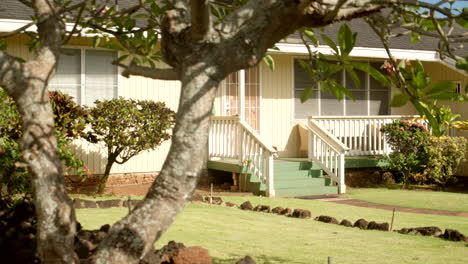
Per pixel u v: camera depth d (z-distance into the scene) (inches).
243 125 506.0
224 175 566.3
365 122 608.1
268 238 267.0
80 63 504.4
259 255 225.5
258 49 105.3
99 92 512.7
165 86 542.9
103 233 203.6
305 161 553.3
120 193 470.3
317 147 550.6
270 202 434.0
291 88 626.8
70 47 499.2
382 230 299.0
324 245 250.8
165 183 101.4
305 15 104.9
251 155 507.5
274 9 104.0
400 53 614.9
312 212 382.0
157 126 454.6
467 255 230.8
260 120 608.7
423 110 100.8
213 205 389.1
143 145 452.8
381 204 437.4
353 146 637.9
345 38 111.2
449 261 217.9
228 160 551.2
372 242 260.2
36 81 109.2
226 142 534.3
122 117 441.1
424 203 444.8
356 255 228.5
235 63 104.0
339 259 219.5
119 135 437.7
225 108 587.8
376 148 634.8
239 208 382.9
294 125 628.7
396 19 132.0
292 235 276.8
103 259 99.0
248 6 106.2
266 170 479.5
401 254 231.9
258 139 487.2
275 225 308.3
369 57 640.4
